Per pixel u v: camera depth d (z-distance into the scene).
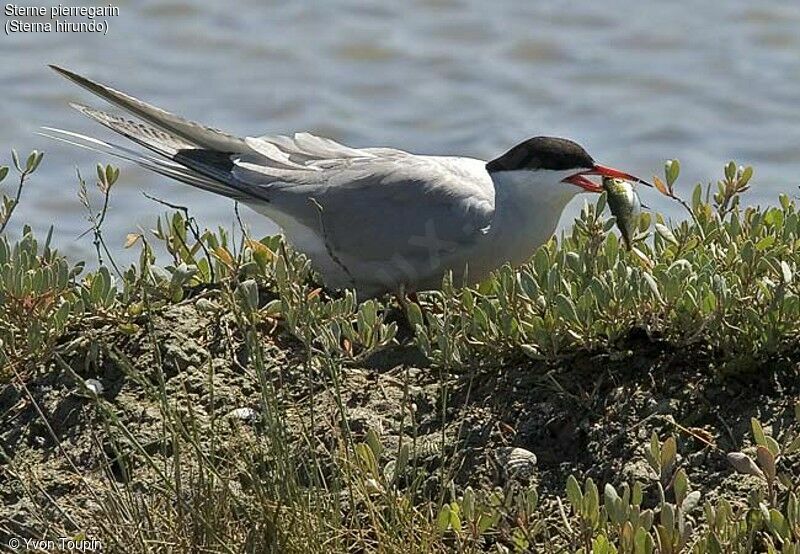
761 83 22.20
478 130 21.25
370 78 22.64
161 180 18.75
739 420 9.47
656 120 21.28
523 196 11.52
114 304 10.80
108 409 9.21
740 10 24.41
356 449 8.96
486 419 9.77
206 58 23.09
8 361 10.24
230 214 17.98
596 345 10.02
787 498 8.73
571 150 11.52
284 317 10.54
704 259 10.51
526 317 10.20
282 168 11.77
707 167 19.95
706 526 8.63
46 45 23.09
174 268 11.17
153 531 8.73
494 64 22.97
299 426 9.76
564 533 8.80
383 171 11.48
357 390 10.09
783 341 9.78
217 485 9.20
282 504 8.62
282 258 10.65
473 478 9.41
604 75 22.59
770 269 10.16
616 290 9.91
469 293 10.47
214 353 10.44
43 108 21.16
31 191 18.45
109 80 22.16
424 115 21.66
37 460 9.83
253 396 10.10
